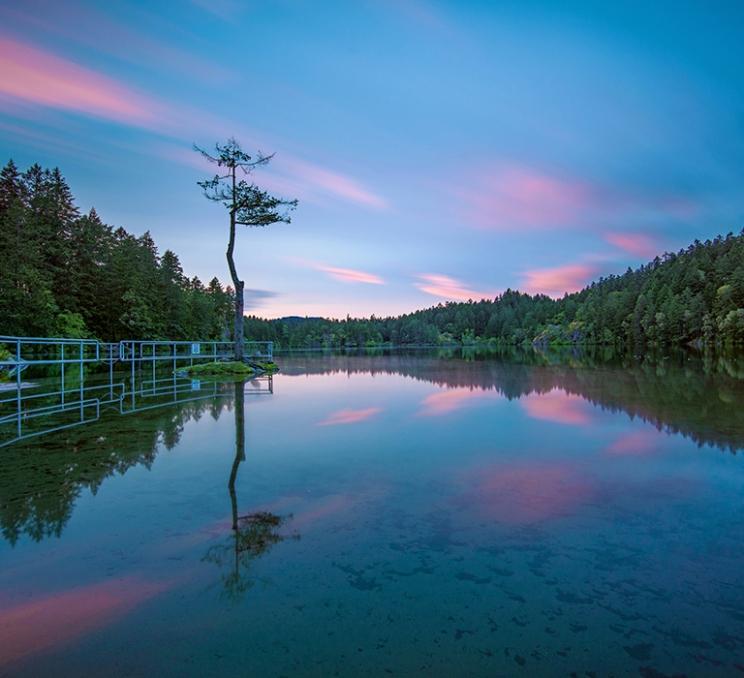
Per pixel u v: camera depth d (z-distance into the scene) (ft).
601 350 203.82
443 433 25.55
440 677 7.38
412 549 11.75
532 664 7.65
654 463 19.48
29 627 8.79
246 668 7.61
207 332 211.82
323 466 19.19
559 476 17.76
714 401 36.32
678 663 7.70
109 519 13.80
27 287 112.06
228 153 72.38
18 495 15.89
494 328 499.51
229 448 22.30
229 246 75.61
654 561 11.15
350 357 140.36
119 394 43.57
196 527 13.20
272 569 10.78
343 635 8.41
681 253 363.35
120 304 151.23
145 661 7.82
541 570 10.71
